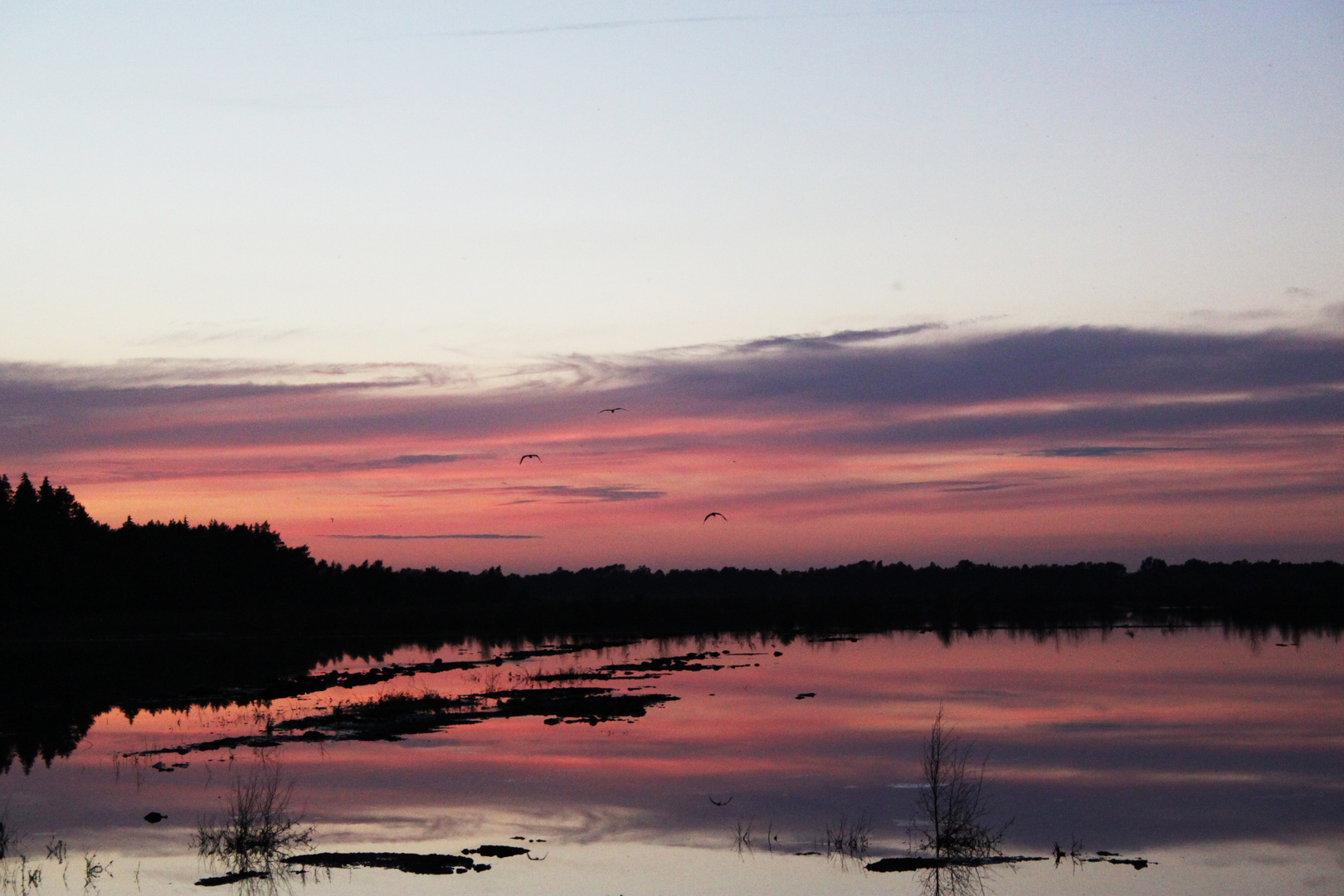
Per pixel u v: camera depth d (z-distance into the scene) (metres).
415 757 31.34
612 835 22.77
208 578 110.25
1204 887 19.58
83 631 89.06
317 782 27.97
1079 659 58.72
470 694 45.59
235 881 19.66
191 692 47.34
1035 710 39.34
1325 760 30.05
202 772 29.23
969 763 29.69
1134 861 20.91
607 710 40.22
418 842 22.20
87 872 20.09
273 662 63.62
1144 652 62.25
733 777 28.31
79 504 119.75
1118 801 25.55
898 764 29.70
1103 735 34.09
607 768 29.52
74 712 41.66
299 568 123.69
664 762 30.30
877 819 23.94
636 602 108.19
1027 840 22.38
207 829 23.03
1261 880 19.94
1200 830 23.03
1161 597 114.62
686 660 62.19
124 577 102.69
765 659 62.25
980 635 79.69
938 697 43.25
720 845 21.92
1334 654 60.12
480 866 20.53
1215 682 47.56
